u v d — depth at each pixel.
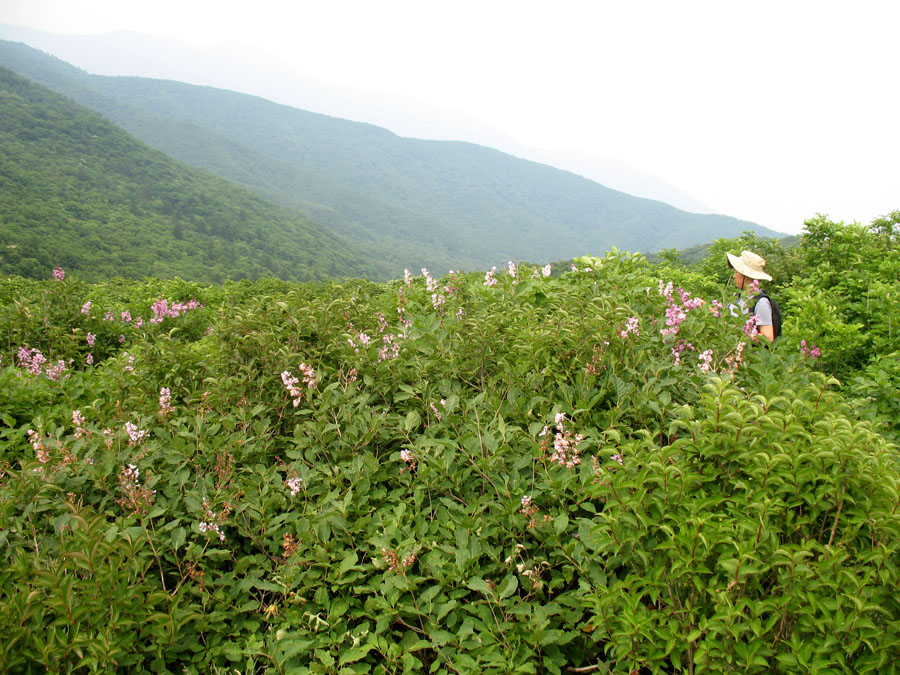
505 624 2.96
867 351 7.21
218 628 3.22
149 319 9.52
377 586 3.21
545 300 5.99
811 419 3.12
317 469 4.02
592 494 3.09
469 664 2.81
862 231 10.43
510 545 3.46
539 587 3.14
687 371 4.40
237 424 4.54
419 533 3.48
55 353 7.76
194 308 9.58
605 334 4.34
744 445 2.79
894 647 2.45
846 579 2.47
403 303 6.23
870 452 2.79
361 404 4.36
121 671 2.97
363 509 3.65
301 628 3.18
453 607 3.06
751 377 4.44
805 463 2.75
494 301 5.70
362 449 4.14
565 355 4.45
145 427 4.40
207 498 3.72
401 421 4.18
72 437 4.21
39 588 2.84
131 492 3.60
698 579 2.57
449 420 4.16
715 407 2.84
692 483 2.81
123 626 2.88
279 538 3.64
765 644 2.54
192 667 3.04
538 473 3.74
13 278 12.90
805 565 2.45
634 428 3.93
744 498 2.69
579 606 3.08
